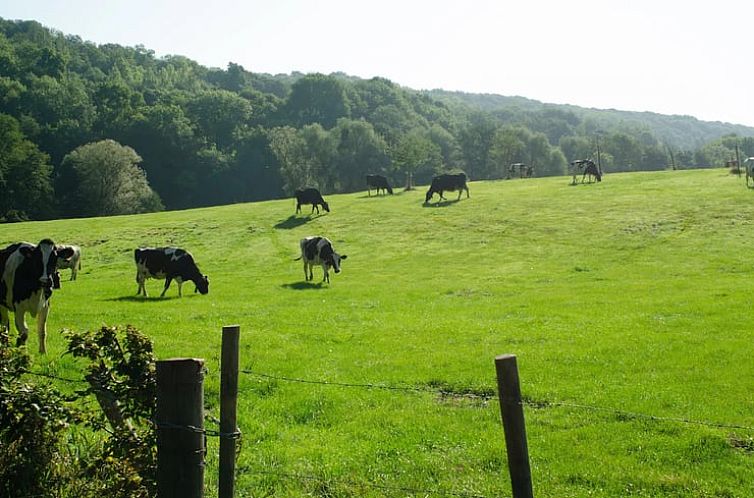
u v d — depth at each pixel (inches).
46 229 2158.0
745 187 2208.4
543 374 570.9
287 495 335.0
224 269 1535.4
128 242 1911.9
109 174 3789.4
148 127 4997.5
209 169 5108.3
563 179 3043.8
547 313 865.5
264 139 5580.7
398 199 2583.7
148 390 275.6
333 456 387.9
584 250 1573.6
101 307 925.2
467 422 454.0
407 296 1079.6
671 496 344.8
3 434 273.7
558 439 422.6
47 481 270.1
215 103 5969.5
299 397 499.8
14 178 3659.0
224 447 252.4
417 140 3673.7
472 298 1053.8
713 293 979.3
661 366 587.8
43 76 5393.7
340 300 1041.5
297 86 7313.0
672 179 2623.0
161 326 756.0
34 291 590.2
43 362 551.8
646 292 1033.5
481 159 6328.7
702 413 461.7
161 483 230.5
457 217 2076.8
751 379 538.9
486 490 346.0
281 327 780.0
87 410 291.6
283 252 1722.4
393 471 371.6
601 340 690.2
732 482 356.8
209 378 529.3
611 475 367.6
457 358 624.1
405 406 488.1
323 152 5147.6
